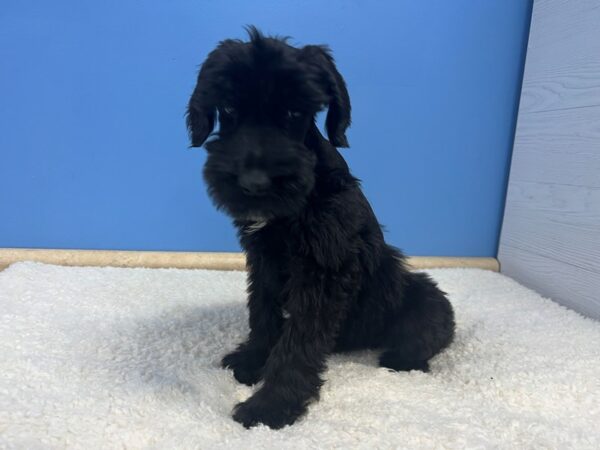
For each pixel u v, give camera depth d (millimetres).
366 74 736
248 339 478
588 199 608
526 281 739
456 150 777
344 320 438
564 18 645
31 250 753
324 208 387
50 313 544
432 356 476
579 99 618
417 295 475
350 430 341
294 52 393
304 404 379
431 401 390
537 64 701
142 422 337
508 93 763
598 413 379
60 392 373
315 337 387
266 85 367
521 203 746
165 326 530
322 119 488
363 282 446
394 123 756
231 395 413
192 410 361
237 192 352
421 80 746
